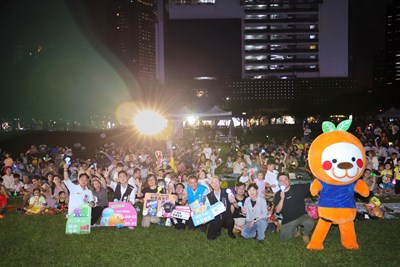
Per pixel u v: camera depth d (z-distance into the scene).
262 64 150.50
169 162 18.89
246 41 149.88
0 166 22.67
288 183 8.96
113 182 13.70
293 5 148.88
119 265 7.66
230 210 9.40
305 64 150.75
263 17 149.25
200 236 9.59
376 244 8.74
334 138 8.23
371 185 14.40
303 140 37.59
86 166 14.59
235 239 9.25
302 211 8.91
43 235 9.83
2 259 8.13
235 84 147.75
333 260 7.76
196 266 7.53
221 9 147.75
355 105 96.00
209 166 18.12
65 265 7.71
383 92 94.50
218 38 147.25
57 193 13.22
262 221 9.02
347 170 7.95
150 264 7.67
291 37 149.88
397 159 16.11
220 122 85.75
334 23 149.75
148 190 10.76
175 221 10.28
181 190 10.78
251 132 55.28
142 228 10.38
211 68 147.62
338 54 150.50
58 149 25.80
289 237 9.02
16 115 68.56
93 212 10.48
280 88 149.62
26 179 16.23
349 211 8.27
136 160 19.41
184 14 146.88
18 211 12.97
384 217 11.21
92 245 8.92
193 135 49.38
